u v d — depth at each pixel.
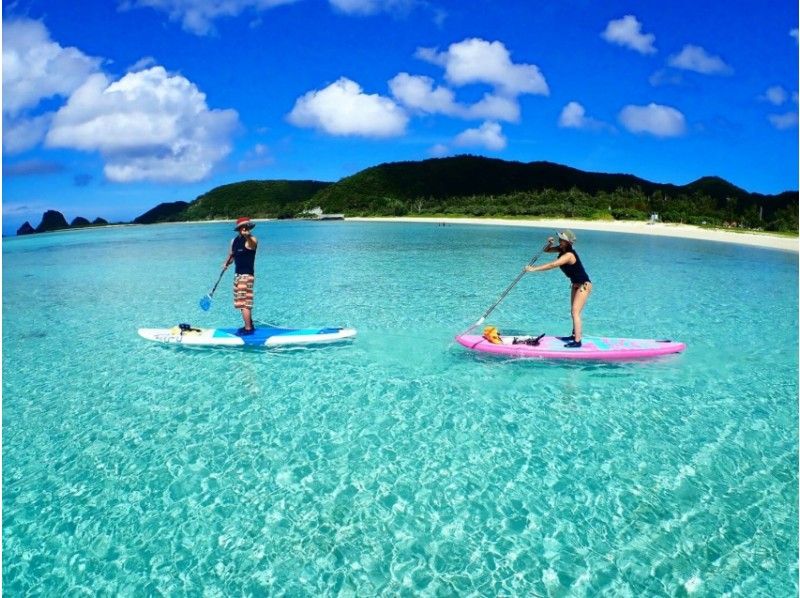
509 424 7.42
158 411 8.05
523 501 5.70
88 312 15.07
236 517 5.53
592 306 14.55
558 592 4.48
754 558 4.82
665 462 6.43
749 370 9.45
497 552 4.96
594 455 6.60
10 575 4.81
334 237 43.72
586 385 8.74
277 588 4.59
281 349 10.73
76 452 6.90
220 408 8.10
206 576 4.75
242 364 9.97
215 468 6.45
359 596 4.48
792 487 5.88
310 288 17.67
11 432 7.46
